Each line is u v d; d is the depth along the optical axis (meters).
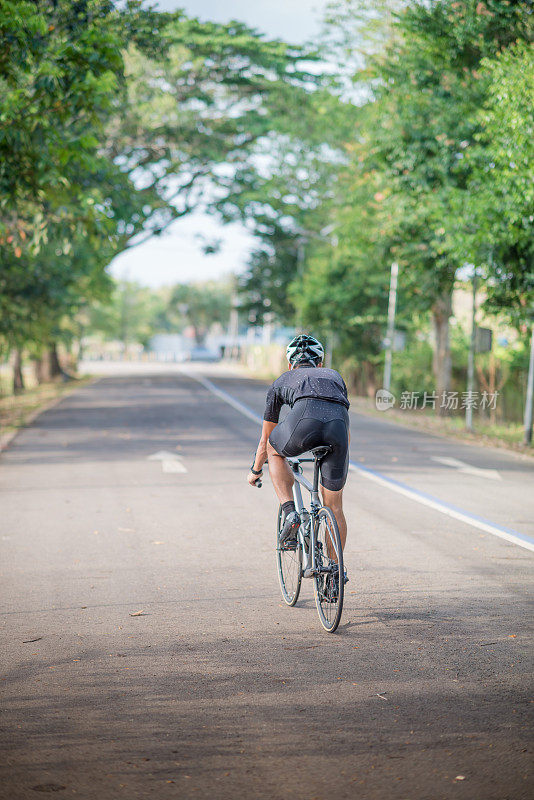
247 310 108.69
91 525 18.56
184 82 71.06
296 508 12.05
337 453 11.29
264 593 13.16
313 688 9.16
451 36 31.52
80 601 12.67
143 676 9.54
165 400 61.41
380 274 64.62
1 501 21.67
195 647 10.57
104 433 39.00
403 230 38.91
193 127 72.56
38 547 16.41
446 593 13.10
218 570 14.59
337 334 68.81
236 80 72.75
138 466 28.17
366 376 71.06
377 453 32.50
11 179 24.56
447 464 29.61
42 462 29.19
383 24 34.84
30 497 22.23
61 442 35.34
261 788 6.95
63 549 16.22
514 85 26.64
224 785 7.00
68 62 22.23
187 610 12.22
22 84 24.28
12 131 22.89
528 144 26.86
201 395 66.88
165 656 10.23
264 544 16.67
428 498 22.23
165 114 68.19
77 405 57.03
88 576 14.17
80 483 24.59
